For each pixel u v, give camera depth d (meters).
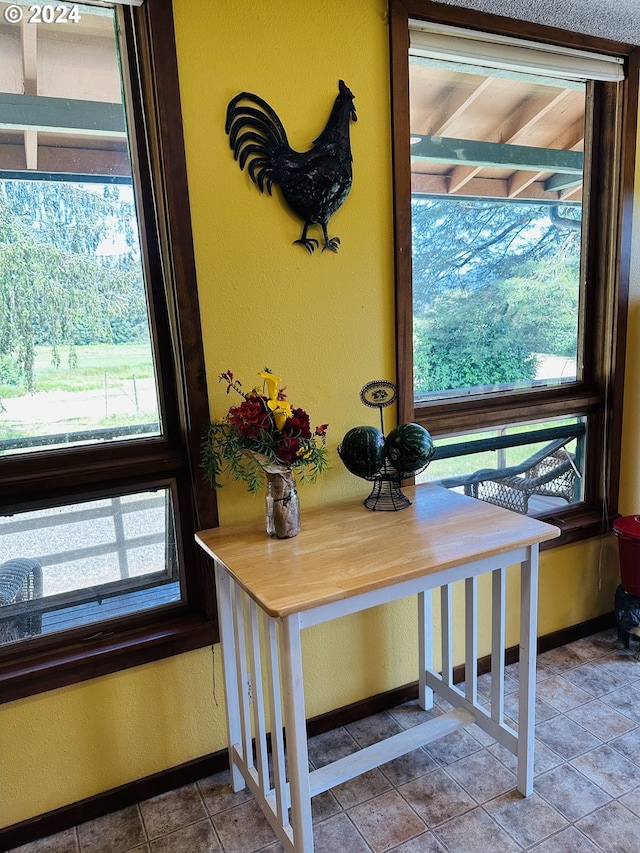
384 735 1.83
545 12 1.75
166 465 1.56
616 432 2.27
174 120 1.39
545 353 2.20
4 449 1.44
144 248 1.51
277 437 1.40
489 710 1.89
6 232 1.38
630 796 1.55
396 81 1.64
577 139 2.10
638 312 2.24
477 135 1.92
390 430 1.84
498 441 2.13
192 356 1.51
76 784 1.54
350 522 1.57
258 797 1.49
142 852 1.45
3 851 1.47
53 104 1.38
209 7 1.40
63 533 1.51
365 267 1.71
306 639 1.79
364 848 1.43
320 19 1.53
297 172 1.53
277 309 1.61
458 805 1.55
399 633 1.96
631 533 2.12
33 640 1.51
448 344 1.98
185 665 1.63
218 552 1.39
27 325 1.42
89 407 1.52
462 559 1.31
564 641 2.32
